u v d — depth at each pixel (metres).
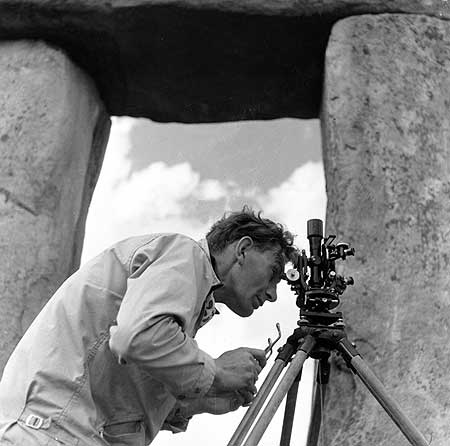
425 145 3.99
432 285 3.72
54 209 4.14
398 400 3.49
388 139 3.96
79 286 2.75
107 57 4.44
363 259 3.73
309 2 4.21
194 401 2.97
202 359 2.67
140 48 4.38
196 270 2.76
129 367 2.72
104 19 4.28
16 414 2.62
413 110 4.05
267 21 4.22
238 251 2.93
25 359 2.69
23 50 4.38
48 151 4.16
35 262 4.02
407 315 3.65
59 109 4.24
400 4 4.28
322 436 3.45
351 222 3.80
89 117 4.48
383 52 4.15
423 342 3.61
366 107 4.02
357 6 4.24
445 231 3.83
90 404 2.66
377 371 3.55
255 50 4.34
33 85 4.28
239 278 2.92
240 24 4.24
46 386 2.64
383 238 3.78
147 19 4.26
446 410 3.48
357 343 3.59
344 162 3.92
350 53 4.13
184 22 4.25
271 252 2.97
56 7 4.28
